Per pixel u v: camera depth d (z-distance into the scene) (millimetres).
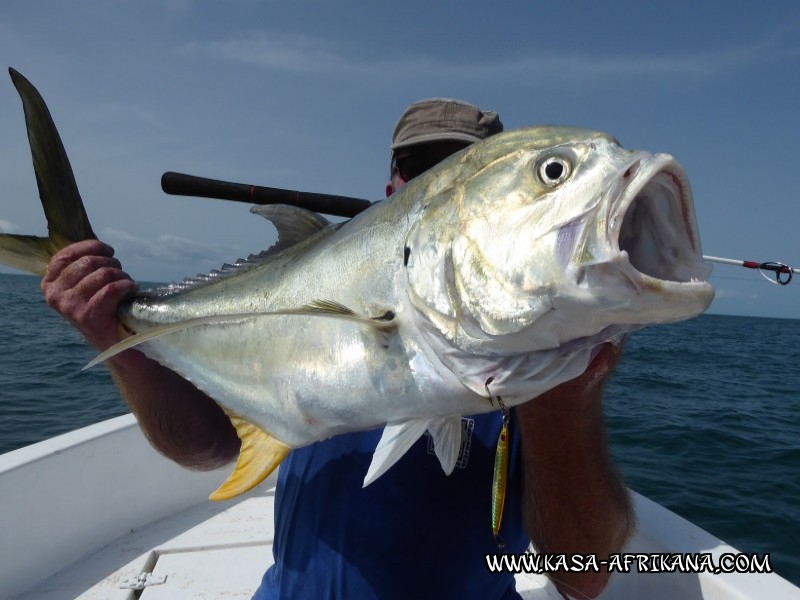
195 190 1058
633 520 798
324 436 724
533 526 737
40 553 1144
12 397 3623
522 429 682
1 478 1085
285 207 835
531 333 548
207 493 1486
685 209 502
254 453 759
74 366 4867
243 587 1139
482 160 610
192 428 911
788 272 1075
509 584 793
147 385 870
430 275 612
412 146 955
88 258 823
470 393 604
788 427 3340
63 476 1195
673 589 909
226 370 793
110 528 1290
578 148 555
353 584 705
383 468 621
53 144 864
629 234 538
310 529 745
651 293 480
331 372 693
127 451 1327
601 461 697
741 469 2516
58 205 859
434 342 611
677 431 3111
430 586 701
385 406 658
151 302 842
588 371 604
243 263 846
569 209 536
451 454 632
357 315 641
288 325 744
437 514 711
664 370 6098
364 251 690
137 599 1123
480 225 582
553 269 530
